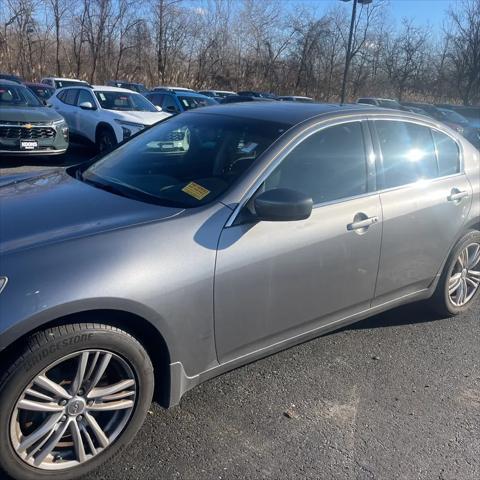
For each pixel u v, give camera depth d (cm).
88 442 240
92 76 3472
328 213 306
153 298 237
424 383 338
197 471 252
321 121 321
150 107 1234
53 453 237
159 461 256
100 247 233
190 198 281
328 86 4019
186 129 349
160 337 247
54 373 228
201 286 253
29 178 337
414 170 369
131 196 291
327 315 322
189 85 3700
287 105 358
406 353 373
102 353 233
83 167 357
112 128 1104
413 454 273
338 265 312
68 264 222
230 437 276
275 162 293
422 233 364
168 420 285
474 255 427
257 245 272
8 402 213
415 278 375
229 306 267
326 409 304
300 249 289
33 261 219
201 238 257
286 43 3962
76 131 1226
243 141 310
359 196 327
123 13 3509
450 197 384
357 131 338
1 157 1061
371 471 260
